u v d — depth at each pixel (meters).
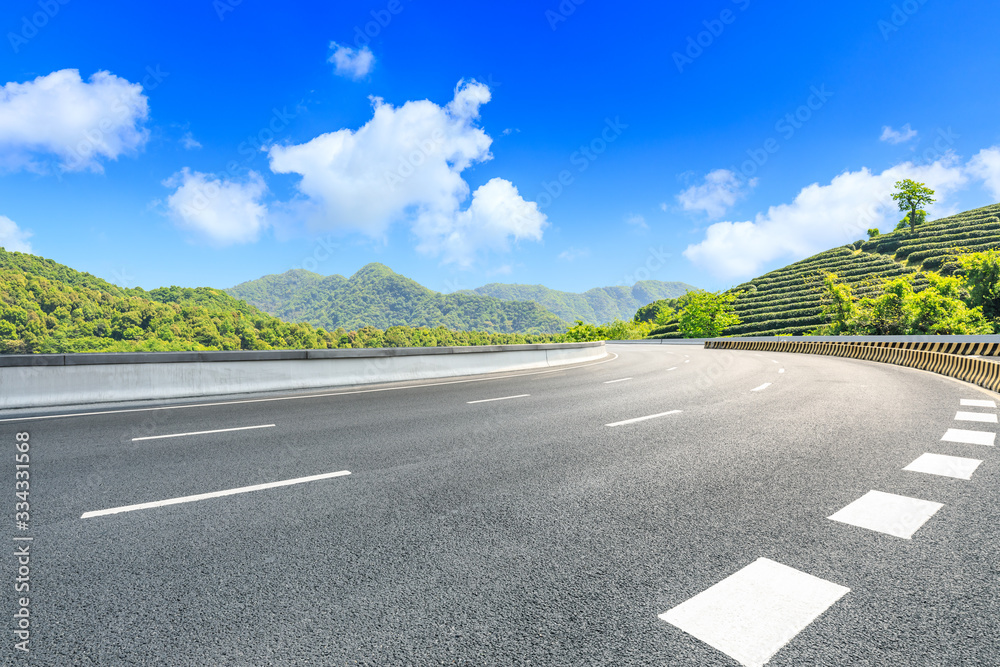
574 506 3.91
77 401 9.43
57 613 2.42
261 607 2.49
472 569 2.88
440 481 4.57
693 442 6.10
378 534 3.38
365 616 2.41
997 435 6.31
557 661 2.07
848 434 6.47
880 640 2.21
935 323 48.84
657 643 2.19
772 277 105.19
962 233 87.38
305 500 4.07
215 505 3.95
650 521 3.59
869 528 3.45
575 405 9.21
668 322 108.81
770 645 2.18
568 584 2.71
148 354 10.26
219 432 6.83
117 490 4.32
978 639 2.21
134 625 2.33
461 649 2.16
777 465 5.04
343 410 8.77
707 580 2.74
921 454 5.42
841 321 57.91
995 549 3.12
